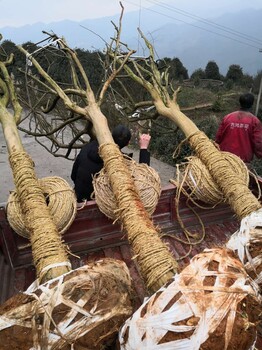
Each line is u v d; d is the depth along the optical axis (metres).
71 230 2.35
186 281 1.16
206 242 2.54
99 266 1.29
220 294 1.10
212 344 1.03
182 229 2.66
